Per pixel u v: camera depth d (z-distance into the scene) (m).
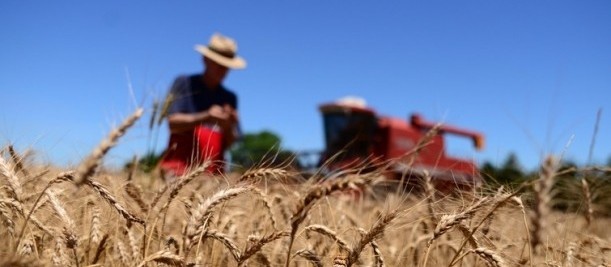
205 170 3.24
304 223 3.40
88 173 2.24
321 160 15.91
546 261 3.19
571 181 3.53
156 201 3.04
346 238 3.57
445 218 2.81
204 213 2.63
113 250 3.21
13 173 2.80
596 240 3.59
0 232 2.75
